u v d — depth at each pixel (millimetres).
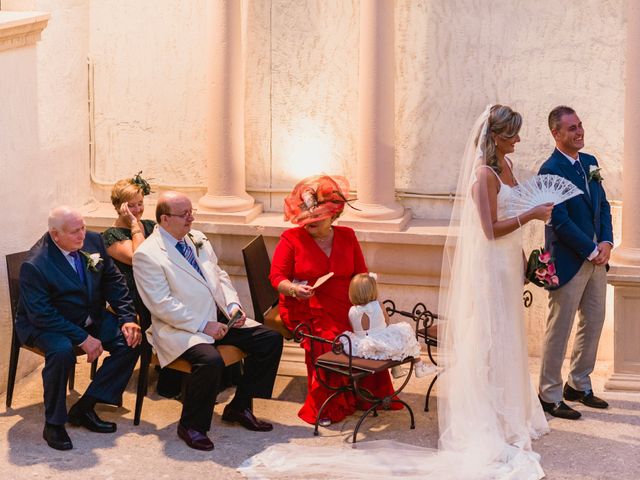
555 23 6766
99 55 7531
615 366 6547
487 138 5559
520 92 6902
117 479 5324
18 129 6598
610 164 6832
